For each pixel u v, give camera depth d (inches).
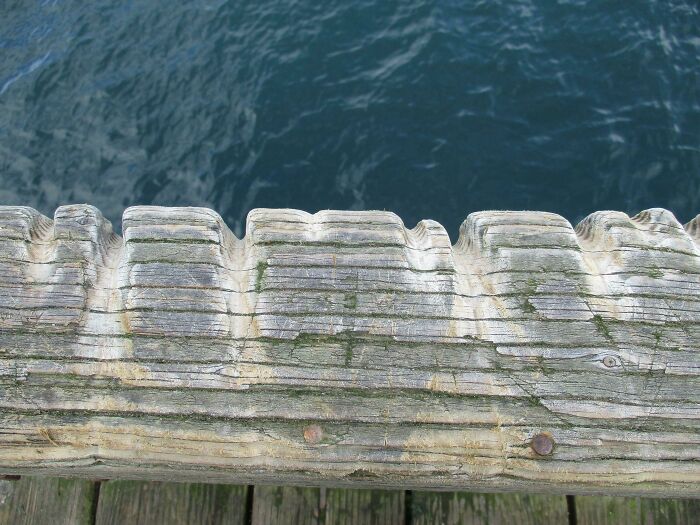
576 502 101.5
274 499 102.1
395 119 489.7
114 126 501.0
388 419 79.7
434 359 81.7
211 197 459.5
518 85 505.4
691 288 85.6
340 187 458.6
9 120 508.1
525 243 88.5
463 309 84.2
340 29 550.6
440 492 101.9
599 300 84.8
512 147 470.3
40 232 89.7
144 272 85.0
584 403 80.2
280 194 456.8
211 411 79.7
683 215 432.8
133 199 459.8
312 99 507.5
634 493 86.9
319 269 86.0
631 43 524.4
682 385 80.9
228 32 559.8
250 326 83.0
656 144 464.8
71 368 80.3
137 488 102.6
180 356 81.1
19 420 78.9
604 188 447.2
